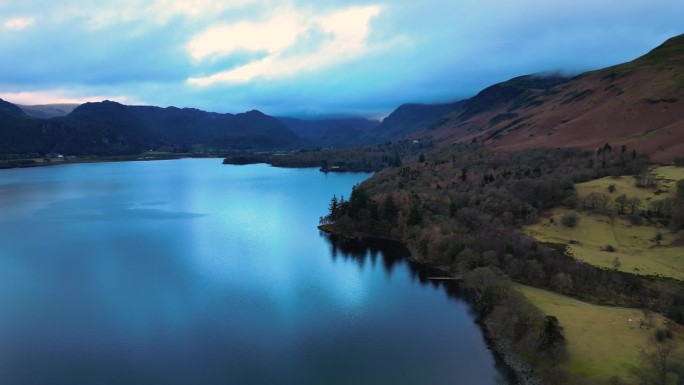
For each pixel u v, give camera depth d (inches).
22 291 5526.6
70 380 3686.0
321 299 5305.1
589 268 5226.4
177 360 3988.7
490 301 4640.8
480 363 3865.7
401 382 3634.4
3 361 3959.2
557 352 3609.7
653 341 3777.1
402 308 5007.4
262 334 4461.1
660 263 5462.6
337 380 3683.6
